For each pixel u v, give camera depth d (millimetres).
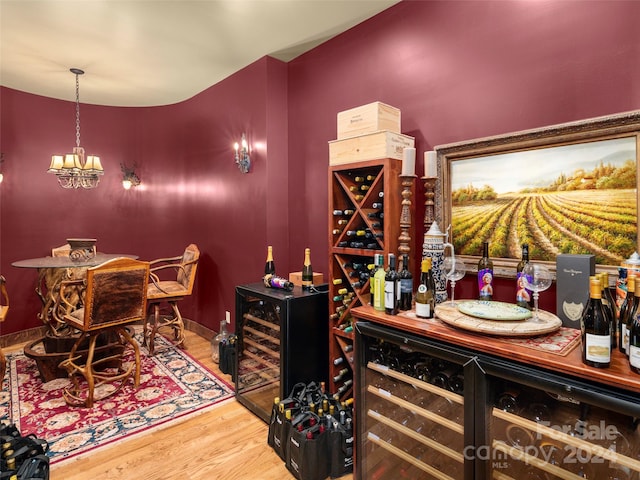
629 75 1449
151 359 3359
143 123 4477
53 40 2781
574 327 1414
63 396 2648
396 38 2275
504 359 1221
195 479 1812
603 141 1492
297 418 1877
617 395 996
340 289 2316
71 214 4199
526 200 1711
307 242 2984
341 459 1831
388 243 1940
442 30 2039
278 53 2984
